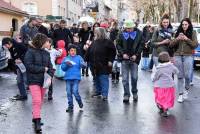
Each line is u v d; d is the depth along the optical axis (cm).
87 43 1577
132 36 1138
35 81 845
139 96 1235
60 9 5041
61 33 1719
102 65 1162
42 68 841
